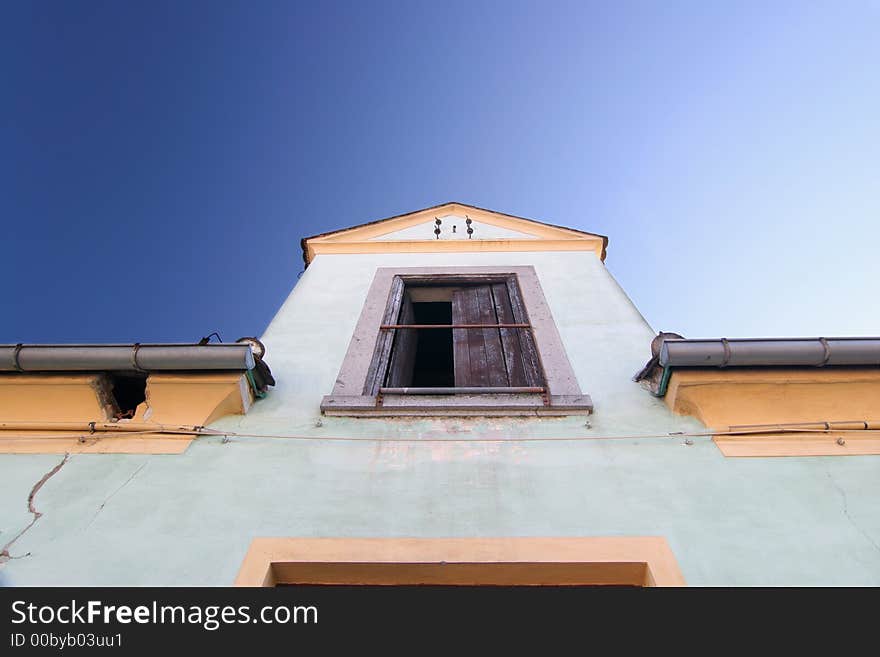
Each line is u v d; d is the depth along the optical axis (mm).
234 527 3107
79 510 3227
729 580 2803
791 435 3688
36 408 3869
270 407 4098
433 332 6699
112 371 3941
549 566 2914
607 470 3461
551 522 3111
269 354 4758
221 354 3883
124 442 3723
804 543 2977
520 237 6934
